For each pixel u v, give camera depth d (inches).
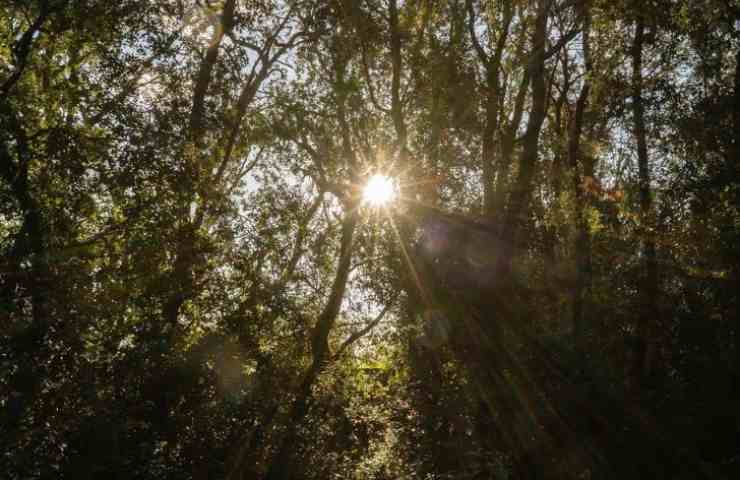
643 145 897.5
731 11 773.9
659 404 705.6
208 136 693.3
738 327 738.2
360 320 888.3
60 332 547.5
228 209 707.4
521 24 890.1
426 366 799.1
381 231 866.8
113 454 548.7
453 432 738.2
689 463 647.8
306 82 887.7
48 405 538.6
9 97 578.6
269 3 807.1
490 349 747.4
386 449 784.3
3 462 502.9
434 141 869.2
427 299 800.9
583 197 942.4
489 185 879.7
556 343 748.6
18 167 573.9
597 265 946.7
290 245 768.9
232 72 725.3
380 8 856.3
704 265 781.3
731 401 688.4
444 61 844.0
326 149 887.1
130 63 636.1
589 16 802.2
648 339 820.6
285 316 740.7
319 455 745.6
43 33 624.1
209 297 693.9
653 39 836.6
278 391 718.5
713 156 801.6
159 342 616.7
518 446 683.4
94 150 596.1
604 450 671.1
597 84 916.0
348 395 823.1
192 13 753.6
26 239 570.3
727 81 830.5
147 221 623.5
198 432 638.5
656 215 834.2
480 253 803.4
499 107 926.4
